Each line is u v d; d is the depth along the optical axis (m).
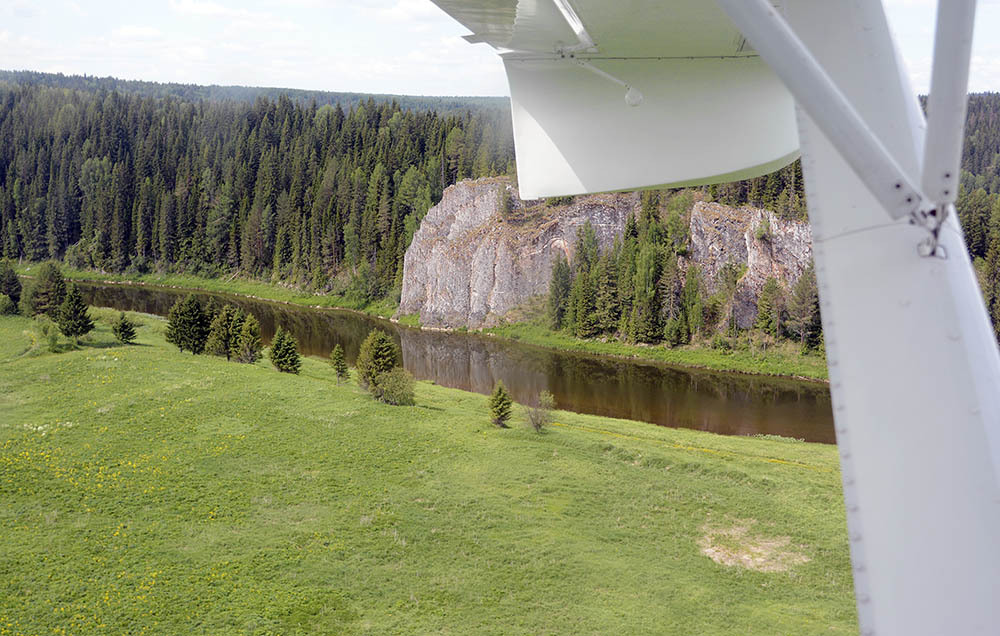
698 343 87.56
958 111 3.34
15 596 26.55
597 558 31.09
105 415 45.88
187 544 31.02
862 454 3.79
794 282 87.88
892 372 3.78
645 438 47.84
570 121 6.56
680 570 30.41
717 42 5.92
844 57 4.40
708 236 93.69
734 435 56.66
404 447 43.03
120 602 26.47
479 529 33.34
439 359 85.56
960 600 3.39
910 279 3.83
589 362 84.88
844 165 4.19
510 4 4.98
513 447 43.88
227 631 25.06
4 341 68.88
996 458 3.47
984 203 95.25
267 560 29.97
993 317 84.56
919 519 3.55
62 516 32.94
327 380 60.75
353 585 28.42
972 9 3.14
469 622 26.11
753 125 6.21
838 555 31.94
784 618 26.81
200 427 44.53
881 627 3.56
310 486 37.19
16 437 41.84
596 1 5.39
